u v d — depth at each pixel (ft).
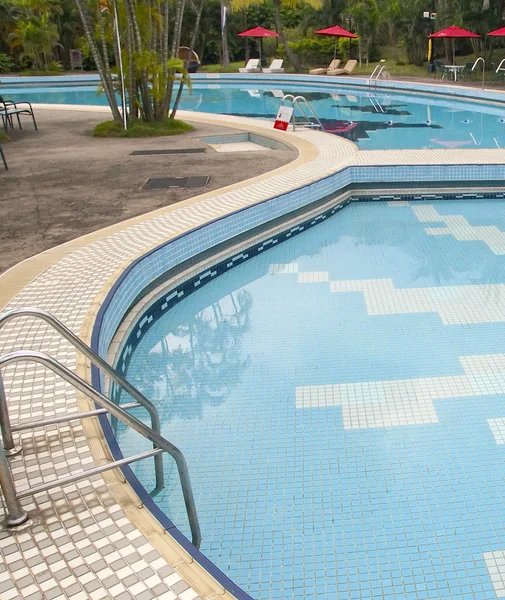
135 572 5.74
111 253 14.67
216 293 16.20
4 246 15.55
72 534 6.18
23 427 7.24
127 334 12.91
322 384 11.62
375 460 9.43
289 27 94.32
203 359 12.78
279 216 19.67
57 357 9.98
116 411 6.32
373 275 16.78
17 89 67.87
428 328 13.62
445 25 62.59
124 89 33.42
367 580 7.29
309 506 8.52
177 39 34.50
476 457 9.43
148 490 8.88
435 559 7.56
